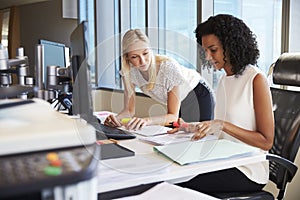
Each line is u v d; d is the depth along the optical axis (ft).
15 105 2.29
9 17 13.94
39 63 5.06
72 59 3.59
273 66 6.36
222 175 5.20
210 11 10.06
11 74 5.15
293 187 7.93
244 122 5.36
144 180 3.38
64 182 1.54
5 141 1.76
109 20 14.07
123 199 3.21
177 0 11.02
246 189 5.25
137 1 13.03
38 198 1.51
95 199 1.70
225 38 5.41
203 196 3.27
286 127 5.64
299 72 5.82
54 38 12.85
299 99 5.71
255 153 4.27
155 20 12.08
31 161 1.67
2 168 1.59
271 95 5.78
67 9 13.46
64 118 2.29
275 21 8.95
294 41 8.64
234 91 5.45
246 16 9.54
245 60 5.49
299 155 7.83
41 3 13.01
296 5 8.58
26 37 13.03
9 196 1.45
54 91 4.98
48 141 1.84
